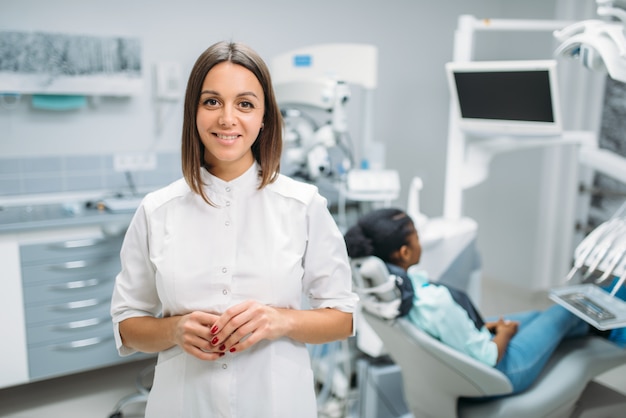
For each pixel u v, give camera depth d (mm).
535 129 2000
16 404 2604
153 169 3176
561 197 3826
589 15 3533
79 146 2961
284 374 1021
